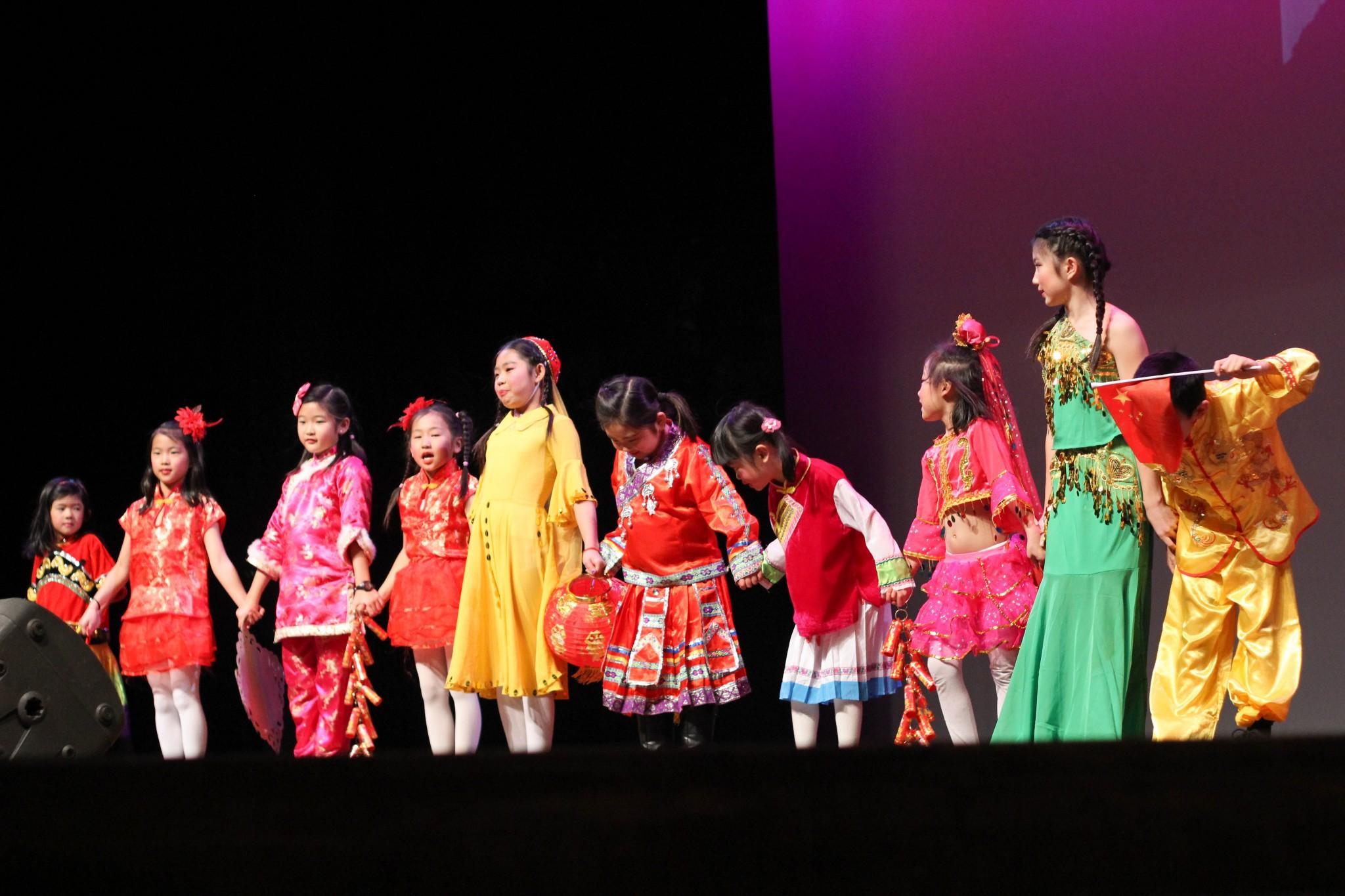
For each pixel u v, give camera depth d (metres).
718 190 8.43
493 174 8.66
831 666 5.41
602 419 5.41
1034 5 6.95
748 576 5.29
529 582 5.78
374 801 1.71
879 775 1.70
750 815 1.68
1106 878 1.66
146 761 1.74
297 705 6.85
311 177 8.80
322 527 6.82
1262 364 4.01
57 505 7.61
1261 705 4.09
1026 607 5.20
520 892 1.68
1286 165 5.75
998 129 7.16
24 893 1.71
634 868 1.68
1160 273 6.28
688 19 8.43
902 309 7.78
